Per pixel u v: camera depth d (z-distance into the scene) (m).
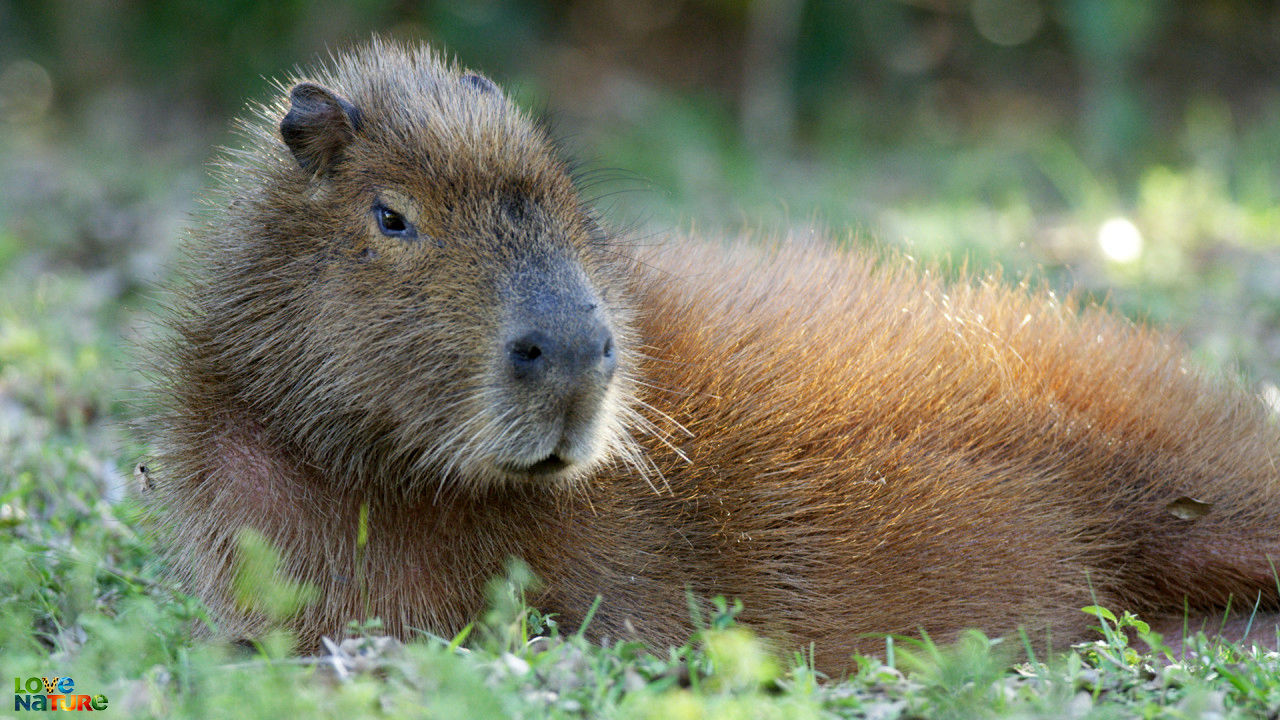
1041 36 27.80
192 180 19.45
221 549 6.58
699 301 7.44
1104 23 22.33
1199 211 17.11
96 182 18.48
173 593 7.07
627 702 5.12
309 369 6.34
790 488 7.00
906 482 7.18
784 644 6.90
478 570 6.55
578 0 27.64
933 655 5.94
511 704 5.00
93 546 7.66
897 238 15.40
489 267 5.98
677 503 6.88
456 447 6.07
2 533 7.54
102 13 25.30
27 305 12.56
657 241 8.65
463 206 6.08
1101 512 7.58
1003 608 7.22
